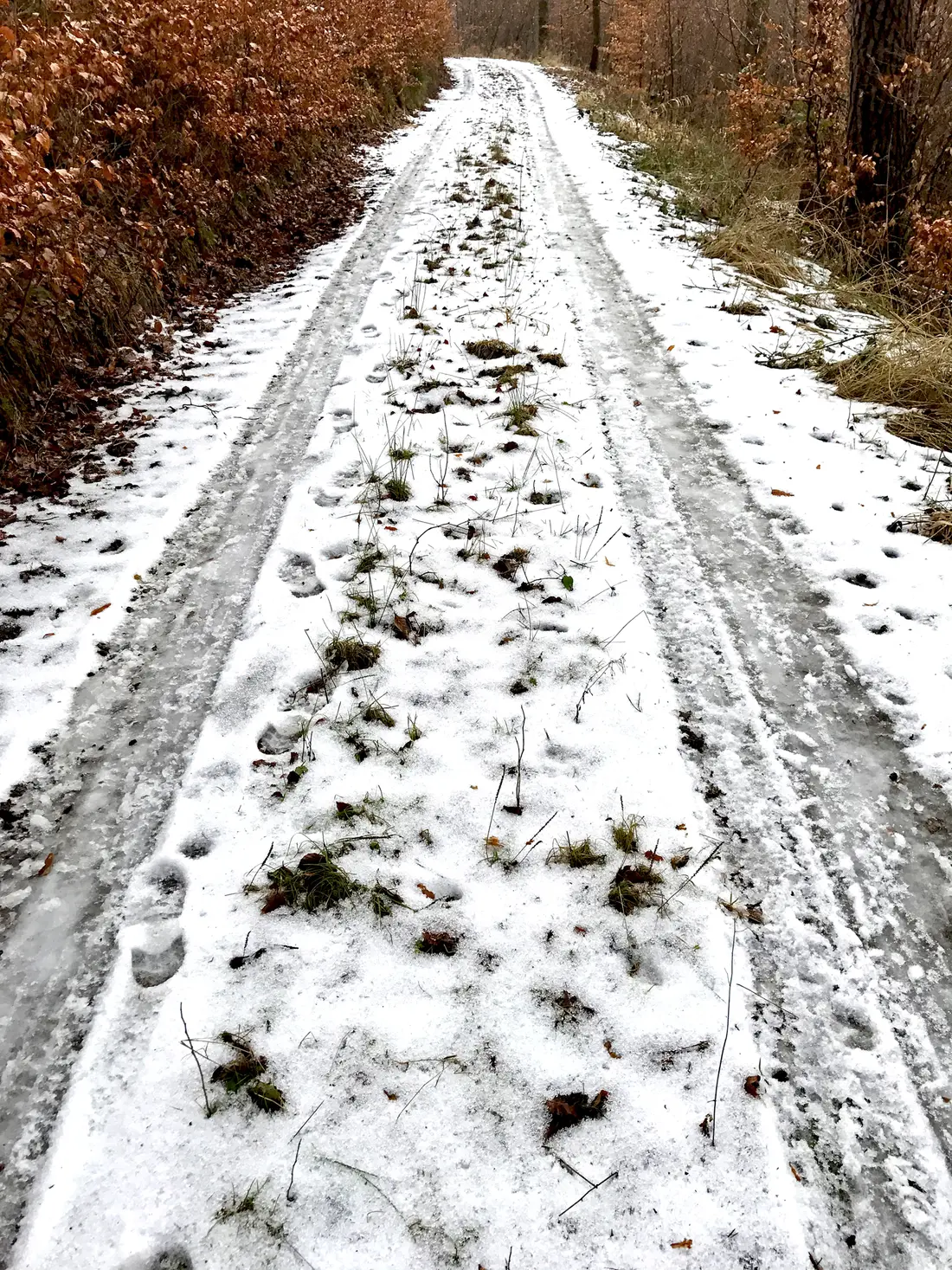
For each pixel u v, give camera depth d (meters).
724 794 2.49
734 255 7.31
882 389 4.77
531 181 10.33
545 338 5.71
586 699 2.82
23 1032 1.93
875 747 2.62
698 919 2.13
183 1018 1.91
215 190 7.41
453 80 22.41
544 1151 1.67
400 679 2.92
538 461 4.25
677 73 17.86
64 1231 1.57
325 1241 1.54
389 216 8.89
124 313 5.60
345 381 5.17
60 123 5.32
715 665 2.97
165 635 3.17
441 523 3.79
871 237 7.48
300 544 3.64
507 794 2.48
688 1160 1.65
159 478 4.18
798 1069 1.84
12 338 4.59
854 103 7.51
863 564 3.38
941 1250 1.57
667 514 3.82
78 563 3.53
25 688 2.88
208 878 2.24
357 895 2.19
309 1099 1.76
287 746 2.67
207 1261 1.52
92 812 2.48
